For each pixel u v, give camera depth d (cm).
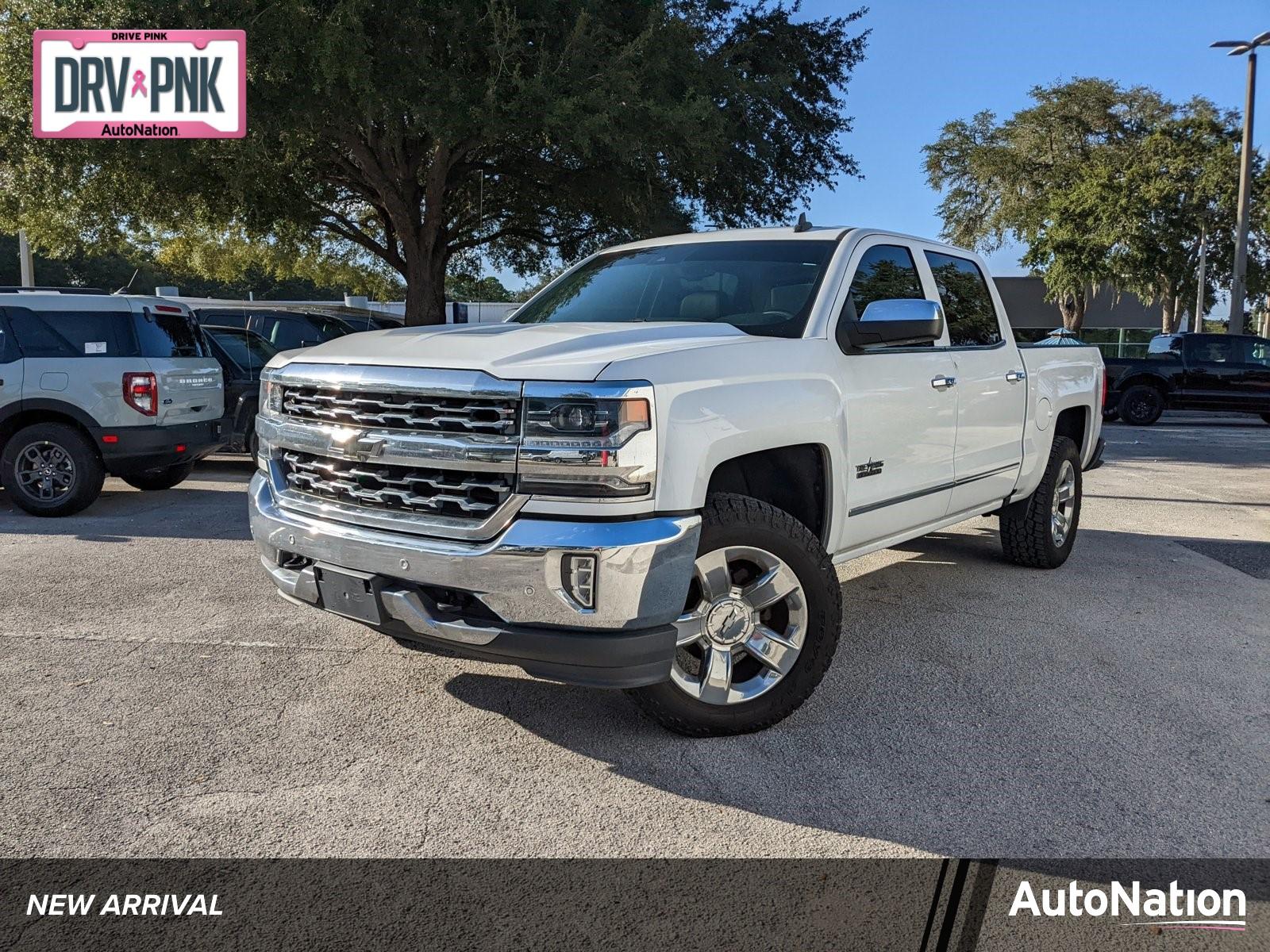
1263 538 770
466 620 325
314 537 356
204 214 2077
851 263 443
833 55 2155
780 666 365
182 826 292
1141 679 430
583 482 310
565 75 1508
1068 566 658
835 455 394
